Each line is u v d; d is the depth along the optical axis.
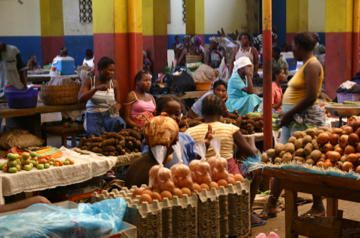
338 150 4.30
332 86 10.49
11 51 10.81
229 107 8.12
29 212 3.11
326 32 10.49
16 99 7.11
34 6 17.62
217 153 4.50
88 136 6.44
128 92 7.61
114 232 3.15
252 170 4.81
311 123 5.78
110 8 7.46
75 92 7.55
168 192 4.02
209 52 13.47
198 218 4.16
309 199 6.55
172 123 4.45
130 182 4.57
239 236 4.39
